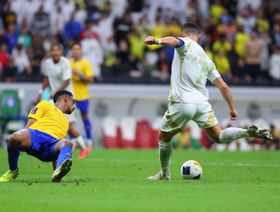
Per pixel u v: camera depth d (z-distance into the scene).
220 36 95.69
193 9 101.50
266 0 103.94
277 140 85.88
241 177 44.38
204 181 40.69
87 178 42.22
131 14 101.06
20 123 81.19
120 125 85.44
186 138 84.06
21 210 28.31
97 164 52.84
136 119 86.38
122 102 86.44
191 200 31.97
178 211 28.47
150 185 37.59
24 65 89.81
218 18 100.69
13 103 81.44
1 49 89.19
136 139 85.00
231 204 30.78
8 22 95.69
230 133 39.50
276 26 100.88
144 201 31.48
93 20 95.31
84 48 91.12
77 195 33.12
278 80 89.44
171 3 105.94
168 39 38.62
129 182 39.22
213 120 39.94
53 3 100.12
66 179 40.97
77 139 59.66
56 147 37.88
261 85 88.88
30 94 84.44
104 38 95.06
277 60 96.19
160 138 40.66
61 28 95.62
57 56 60.28
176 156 65.06
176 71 39.78
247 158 63.09
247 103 88.25
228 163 56.16
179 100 39.50
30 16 99.44
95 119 85.56
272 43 98.88
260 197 33.25
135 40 94.25
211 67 40.06
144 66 92.81
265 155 67.69
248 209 29.33
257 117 88.38
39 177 42.19
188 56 39.41
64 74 60.28
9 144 37.66
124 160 57.47
